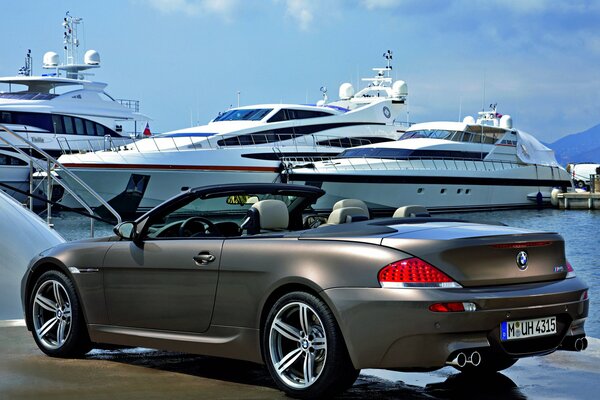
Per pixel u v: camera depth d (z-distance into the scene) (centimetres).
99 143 3856
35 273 605
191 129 3622
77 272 573
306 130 3778
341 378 457
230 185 546
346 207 558
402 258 443
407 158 3731
